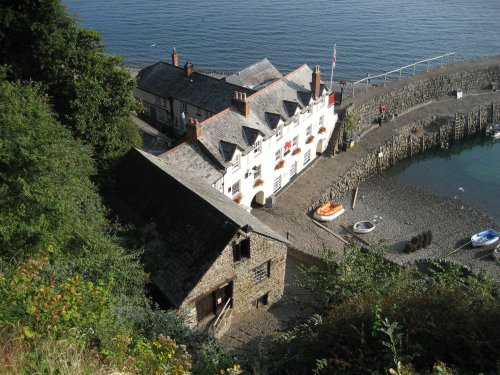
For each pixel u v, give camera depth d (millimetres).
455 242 51406
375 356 13734
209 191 36594
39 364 10492
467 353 13625
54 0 35094
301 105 53781
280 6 130125
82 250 24000
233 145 43219
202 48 104250
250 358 17484
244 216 34094
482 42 105188
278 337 22828
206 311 30375
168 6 130000
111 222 33219
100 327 13711
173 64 63375
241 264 30219
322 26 115250
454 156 73438
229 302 31266
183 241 29688
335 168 61000
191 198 31094
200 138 42562
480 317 14516
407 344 13461
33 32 34812
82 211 28219
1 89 26062
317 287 22406
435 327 14055
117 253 24672
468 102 80750
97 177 36281
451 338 13820
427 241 50031
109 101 35844
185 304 27859
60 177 24328
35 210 21688
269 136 48312
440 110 78562
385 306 15641
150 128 53938
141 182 34906
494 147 75938
